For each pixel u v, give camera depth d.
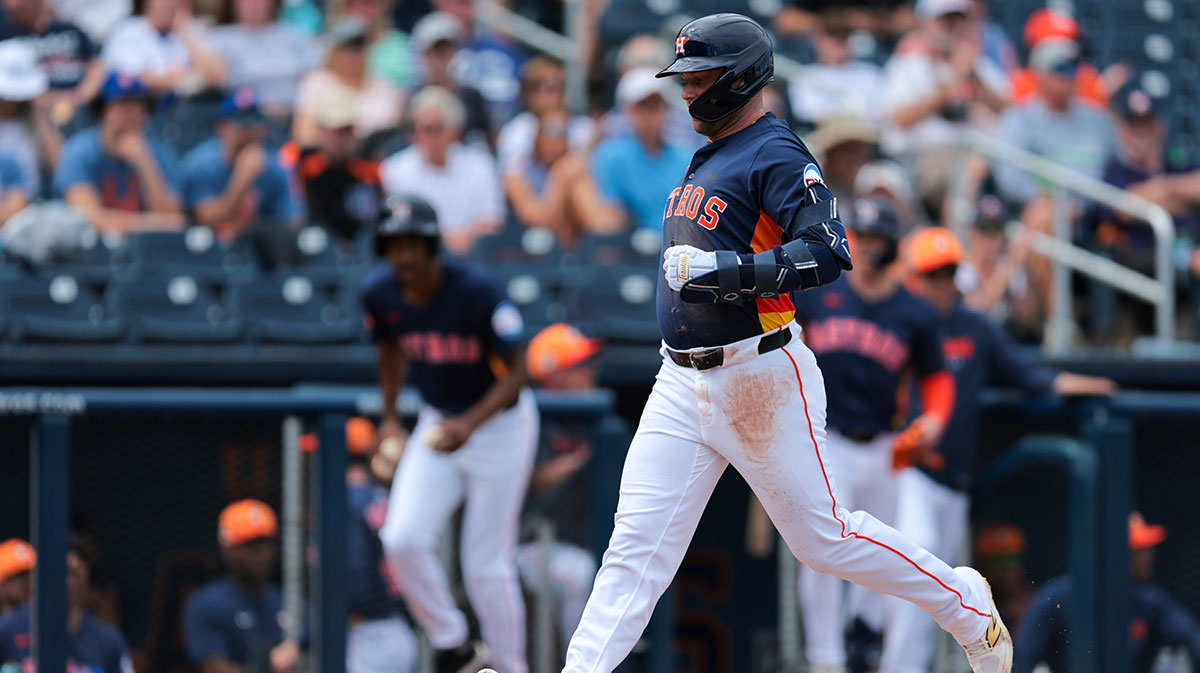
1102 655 22.05
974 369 22.92
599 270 27.38
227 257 27.44
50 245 26.39
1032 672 22.53
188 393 20.12
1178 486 23.97
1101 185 30.02
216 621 21.00
